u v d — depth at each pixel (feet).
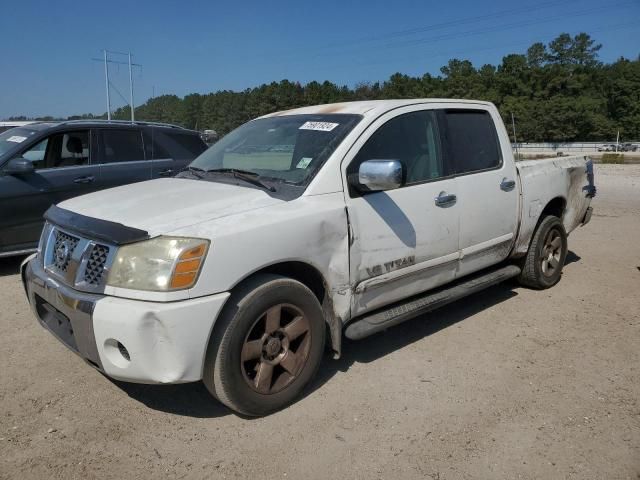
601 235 29.04
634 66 307.99
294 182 11.73
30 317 16.20
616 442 10.17
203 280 9.57
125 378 9.74
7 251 20.89
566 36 351.67
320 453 9.83
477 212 14.93
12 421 10.67
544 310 17.07
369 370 12.95
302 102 325.01
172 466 9.44
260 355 10.59
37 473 9.15
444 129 14.55
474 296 18.43
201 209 10.59
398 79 333.83
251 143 13.93
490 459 9.69
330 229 11.37
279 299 10.61
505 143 16.52
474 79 324.39
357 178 12.13
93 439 10.14
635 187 56.65
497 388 12.16
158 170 25.18
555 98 293.02
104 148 23.98
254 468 9.41
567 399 11.69
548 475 9.28
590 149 254.27
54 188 21.85
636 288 19.36
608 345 14.44
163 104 438.40
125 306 9.35
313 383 12.32
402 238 12.86
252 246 10.12
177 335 9.39
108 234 9.86
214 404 11.45
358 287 12.14
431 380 12.49
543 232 18.10
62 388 11.98
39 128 22.86
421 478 9.19
